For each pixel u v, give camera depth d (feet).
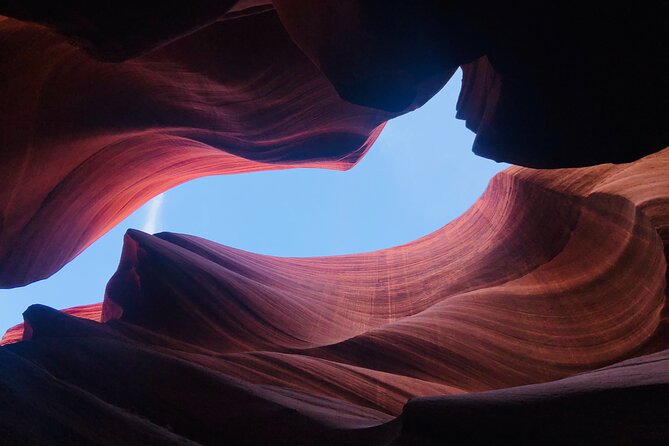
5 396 10.29
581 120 15.58
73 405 11.22
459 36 13.97
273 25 30.63
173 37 13.87
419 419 11.04
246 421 14.60
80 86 28.96
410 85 16.05
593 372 14.34
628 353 28.14
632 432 8.67
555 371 30.83
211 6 13.55
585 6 12.68
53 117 28.58
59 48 25.41
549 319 35.35
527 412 10.14
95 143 33.60
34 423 9.70
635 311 30.01
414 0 13.51
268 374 24.84
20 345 17.95
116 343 19.67
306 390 23.77
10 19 21.27
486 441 9.95
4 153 26.66
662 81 13.85
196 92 32.96
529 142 17.52
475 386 30.60
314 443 13.34
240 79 32.53
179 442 11.30
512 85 15.46
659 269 28.09
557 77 14.49
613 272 34.19
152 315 33.83
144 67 30.30
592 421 9.35
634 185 33.45
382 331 35.06
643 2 12.37
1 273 34.06
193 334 32.91
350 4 14.64
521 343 33.86
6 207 29.86
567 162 17.79
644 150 16.15
